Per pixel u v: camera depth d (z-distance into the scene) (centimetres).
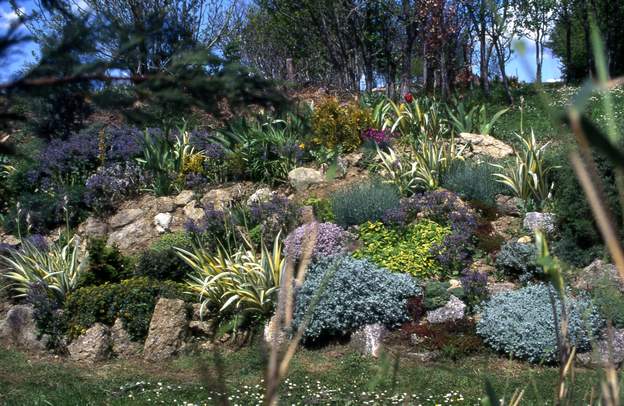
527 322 720
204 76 176
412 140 1330
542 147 1106
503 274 900
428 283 846
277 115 198
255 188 1216
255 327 828
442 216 1010
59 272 921
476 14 1867
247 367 714
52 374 749
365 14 2223
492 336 737
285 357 97
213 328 832
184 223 1091
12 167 1308
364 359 749
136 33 169
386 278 832
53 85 163
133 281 866
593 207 71
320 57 2639
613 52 2312
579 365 608
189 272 951
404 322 814
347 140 1283
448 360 726
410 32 2058
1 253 1016
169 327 812
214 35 1490
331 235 898
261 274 853
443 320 803
